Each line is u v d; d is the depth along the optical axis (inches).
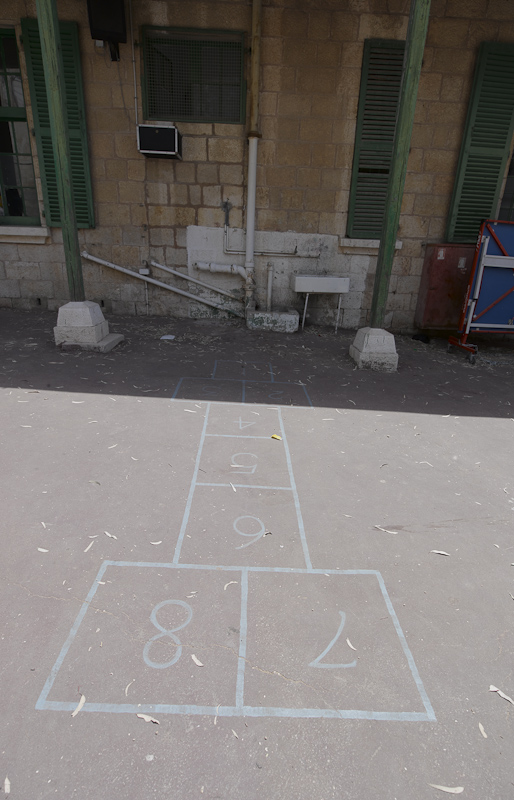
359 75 254.2
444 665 74.9
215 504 111.6
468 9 248.2
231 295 289.1
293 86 255.0
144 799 55.0
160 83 254.1
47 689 67.0
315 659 74.3
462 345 254.4
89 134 261.4
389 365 221.1
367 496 119.7
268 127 261.3
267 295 290.4
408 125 189.9
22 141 266.8
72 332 213.6
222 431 148.7
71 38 243.3
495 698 70.2
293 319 276.1
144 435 142.6
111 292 289.7
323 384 197.8
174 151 250.8
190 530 102.0
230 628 78.7
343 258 286.2
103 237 279.3
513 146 271.4
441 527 109.3
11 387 172.1
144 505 109.4
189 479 121.1
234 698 67.6
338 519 109.5
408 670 73.7
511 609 87.0
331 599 86.4
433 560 98.4
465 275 271.4
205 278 287.9
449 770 60.2
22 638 74.5
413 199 277.7
